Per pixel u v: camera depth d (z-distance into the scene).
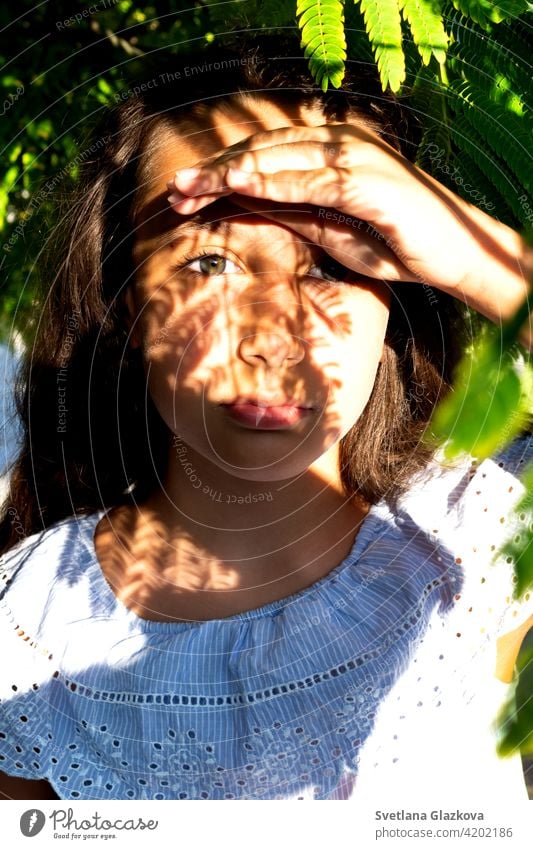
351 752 1.21
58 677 1.24
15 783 1.29
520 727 0.78
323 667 1.21
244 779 1.21
